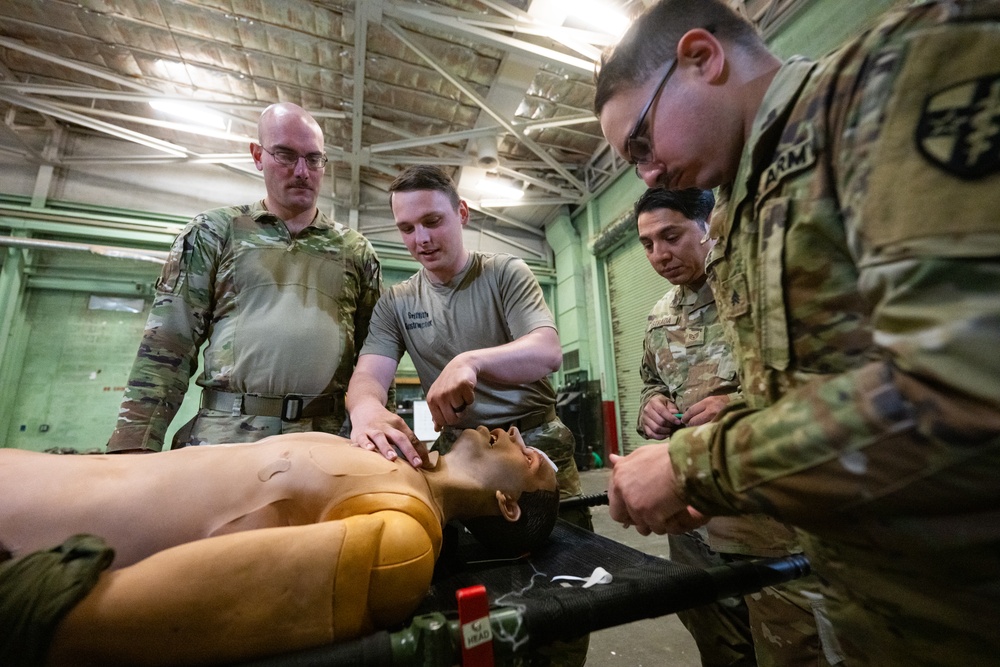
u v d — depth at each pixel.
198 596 0.45
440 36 3.98
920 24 0.38
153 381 1.18
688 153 0.62
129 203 5.41
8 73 4.61
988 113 0.32
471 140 5.24
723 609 1.22
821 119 0.47
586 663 1.67
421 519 0.67
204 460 0.72
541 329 1.22
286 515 0.70
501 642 0.49
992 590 0.37
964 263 0.31
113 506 0.64
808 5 3.00
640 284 5.57
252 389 1.26
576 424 5.91
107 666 0.43
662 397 1.46
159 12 3.89
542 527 0.95
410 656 0.45
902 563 0.42
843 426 0.36
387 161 5.34
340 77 4.52
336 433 1.36
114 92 4.58
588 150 5.77
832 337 0.47
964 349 0.30
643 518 0.57
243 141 5.37
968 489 0.31
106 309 5.22
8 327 4.75
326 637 0.49
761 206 0.55
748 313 0.62
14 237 4.73
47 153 5.14
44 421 4.87
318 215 1.51
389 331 1.39
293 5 3.74
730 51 0.60
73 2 3.83
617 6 3.58
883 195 0.36
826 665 0.90
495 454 0.97
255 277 1.33
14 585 0.43
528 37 3.98
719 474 0.46
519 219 7.15
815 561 0.58
